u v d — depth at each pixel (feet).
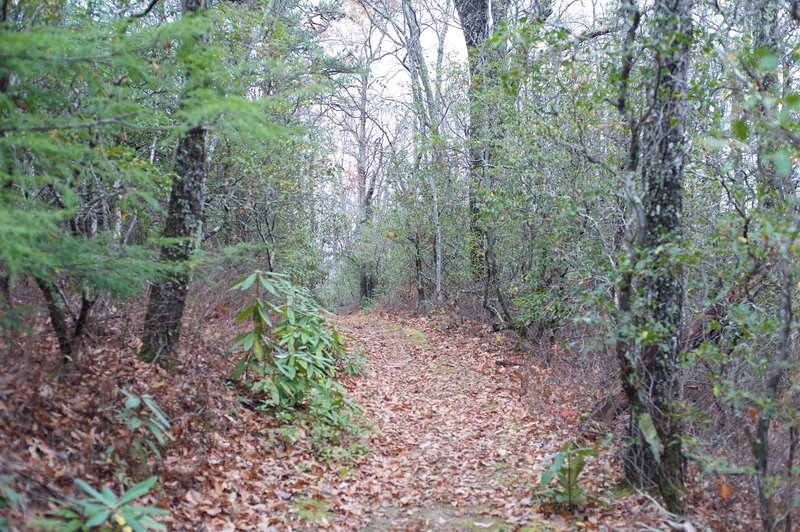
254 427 19.20
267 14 34.81
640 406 15.23
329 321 50.44
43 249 12.14
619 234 25.76
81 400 15.03
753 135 17.28
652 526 14.56
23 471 11.29
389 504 17.07
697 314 18.42
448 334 44.70
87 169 14.90
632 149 15.87
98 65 14.24
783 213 17.97
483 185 39.58
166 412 16.75
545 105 28.71
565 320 32.48
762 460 13.75
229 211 36.24
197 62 13.06
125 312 20.07
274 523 14.62
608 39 26.09
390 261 65.05
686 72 15.83
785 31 21.54
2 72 11.27
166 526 13.05
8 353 15.24
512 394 29.50
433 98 51.93
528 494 17.83
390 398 28.78
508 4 43.45
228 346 22.35
